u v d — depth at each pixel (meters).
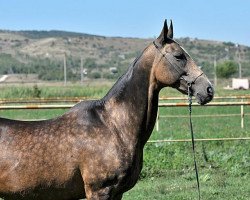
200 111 29.47
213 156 13.28
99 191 6.04
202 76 6.21
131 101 6.25
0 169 6.02
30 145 6.06
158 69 6.23
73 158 6.03
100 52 188.50
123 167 6.07
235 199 9.72
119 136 6.16
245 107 32.78
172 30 6.43
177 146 14.70
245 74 126.06
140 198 9.80
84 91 41.00
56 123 6.21
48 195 6.09
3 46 188.25
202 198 9.73
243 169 12.40
